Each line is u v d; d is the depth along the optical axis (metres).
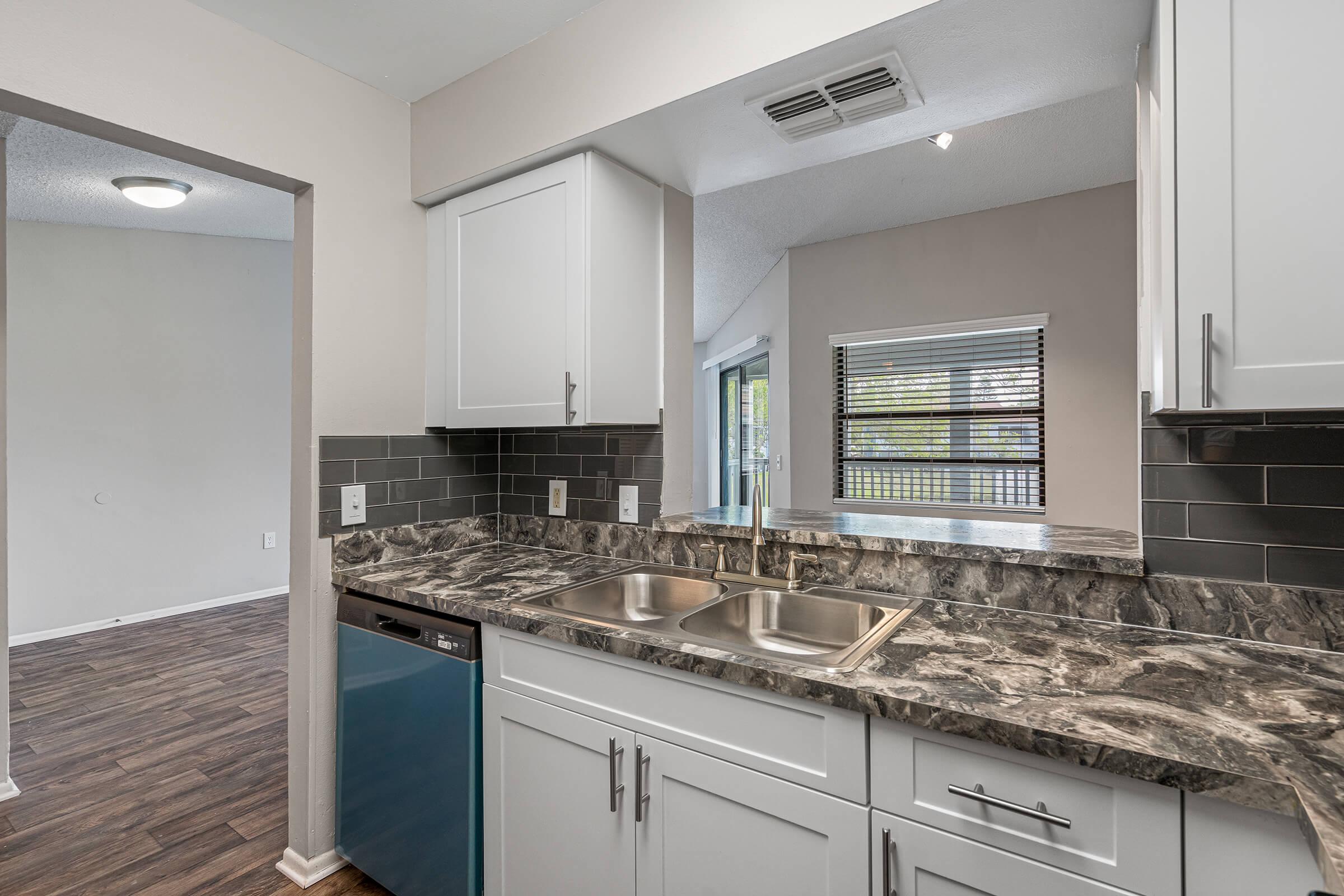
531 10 1.69
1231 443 1.23
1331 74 0.89
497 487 2.41
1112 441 3.57
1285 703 0.96
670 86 1.57
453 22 1.73
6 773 2.26
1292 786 0.74
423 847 1.66
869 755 1.04
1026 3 1.21
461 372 2.07
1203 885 0.81
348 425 1.95
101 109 1.48
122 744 2.66
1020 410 3.85
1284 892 0.77
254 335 5.01
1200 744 0.84
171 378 4.59
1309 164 0.90
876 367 4.32
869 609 1.50
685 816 1.25
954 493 4.06
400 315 2.10
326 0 1.62
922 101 1.58
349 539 1.95
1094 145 3.01
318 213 1.88
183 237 4.64
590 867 1.38
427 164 2.09
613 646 1.30
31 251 4.03
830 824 1.07
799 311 4.61
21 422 3.98
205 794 2.29
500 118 1.89
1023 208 3.77
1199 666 1.11
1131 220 3.48
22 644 3.95
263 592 5.07
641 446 2.06
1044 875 0.91
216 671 3.48
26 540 3.99
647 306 1.99
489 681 1.55
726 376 7.25
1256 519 1.21
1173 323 0.97
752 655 1.18
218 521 4.82
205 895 1.80
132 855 1.96
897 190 3.53
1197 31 0.95
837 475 4.46
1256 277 0.92
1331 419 1.16
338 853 1.89
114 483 4.34
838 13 1.34
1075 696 0.99
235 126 1.71
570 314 1.80
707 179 2.03
